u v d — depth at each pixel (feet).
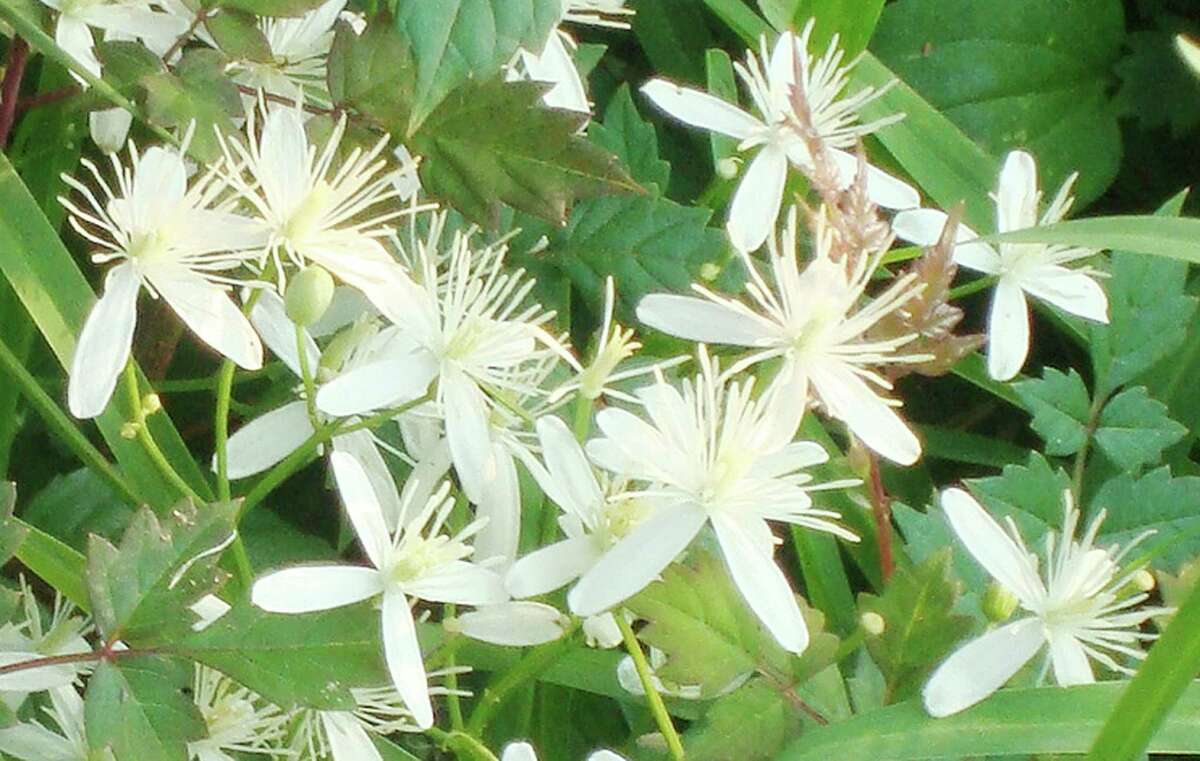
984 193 1.51
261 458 1.24
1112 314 1.39
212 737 1.22
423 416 1.25
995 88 1.69
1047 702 1.20
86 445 1.26
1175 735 1.20
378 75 1.25
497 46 1.25
